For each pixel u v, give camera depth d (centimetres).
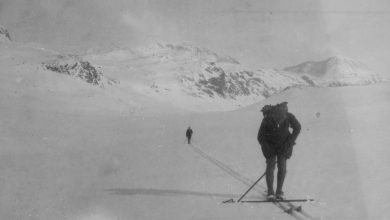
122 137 3119
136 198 543
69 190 676
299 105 3969
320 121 1761
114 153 1397
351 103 2862
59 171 962
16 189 715
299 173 580
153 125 5012
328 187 490
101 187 663
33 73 13712
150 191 574
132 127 4962
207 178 630
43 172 966
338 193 459
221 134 1950
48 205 562
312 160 679
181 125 4116
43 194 652
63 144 2734
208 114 5997
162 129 3869
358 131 1020
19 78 12562
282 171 476
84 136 3716
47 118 6350
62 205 554
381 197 423
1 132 4244
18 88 11044
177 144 1470
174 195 535
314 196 463
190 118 5338
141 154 1186
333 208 407
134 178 711
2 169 1076
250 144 1162
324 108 3058
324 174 559
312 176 555
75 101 12194
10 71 13200
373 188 459
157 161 932
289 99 4669
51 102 10662
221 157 905
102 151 1556
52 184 752
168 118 6184
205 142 1434
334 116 1941
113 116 8194
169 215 443
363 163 596
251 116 4588
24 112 6694
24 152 2067
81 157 1305
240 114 5066
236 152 978
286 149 481
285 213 408
